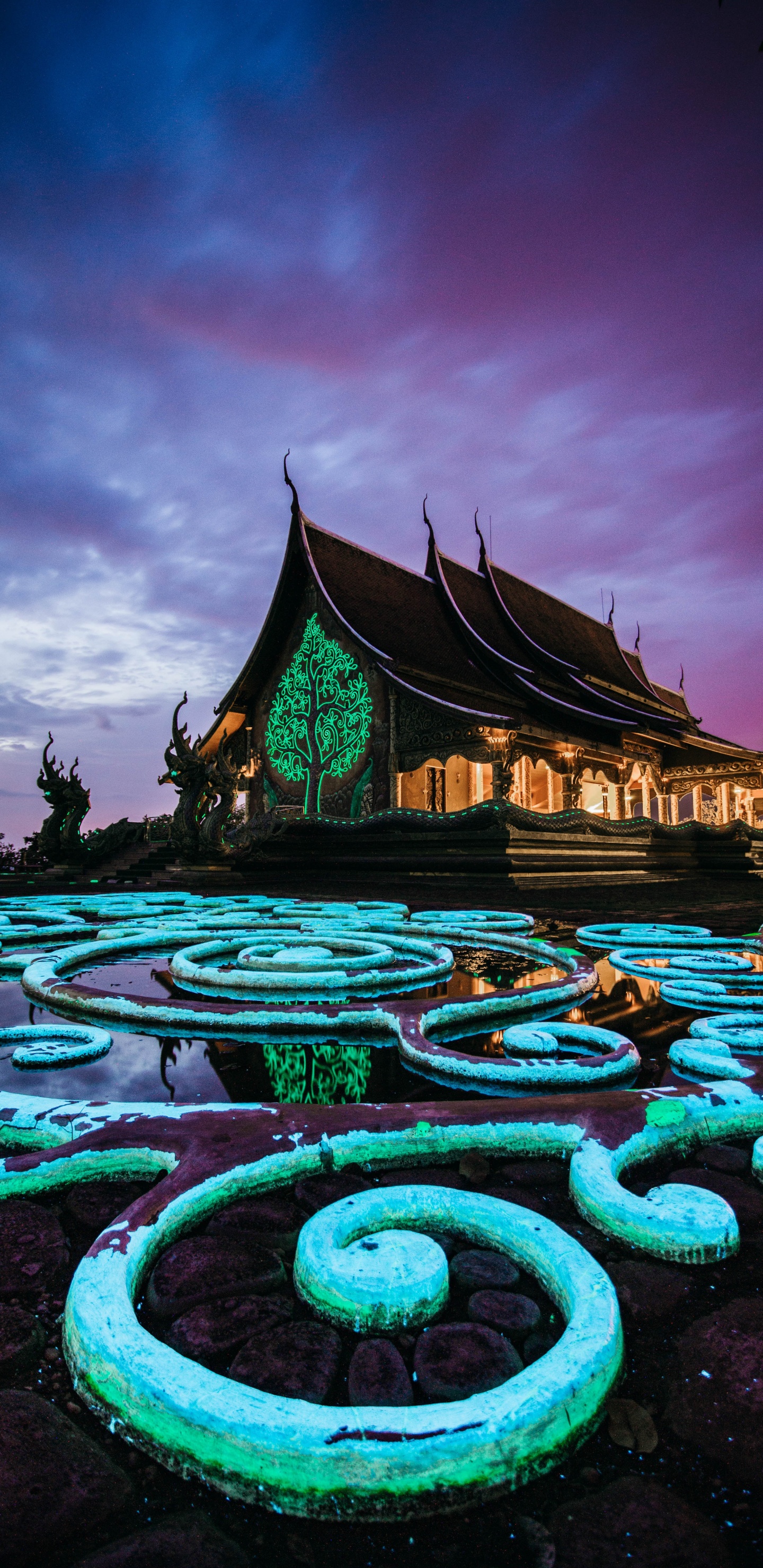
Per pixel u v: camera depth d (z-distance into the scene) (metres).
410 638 18.03
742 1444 1.02
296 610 18.66
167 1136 1.85
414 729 15.71
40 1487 0.97
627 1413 1.07
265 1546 0.91
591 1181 1.62
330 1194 1.70
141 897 9.12
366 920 6.58
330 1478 0.94
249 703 20.17
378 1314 1.24
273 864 12.70
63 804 13.50
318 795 17.73
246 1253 1.46
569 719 20.34
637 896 10.05
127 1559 0.88
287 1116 1.97
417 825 11.31
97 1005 3.38
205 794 11.47
